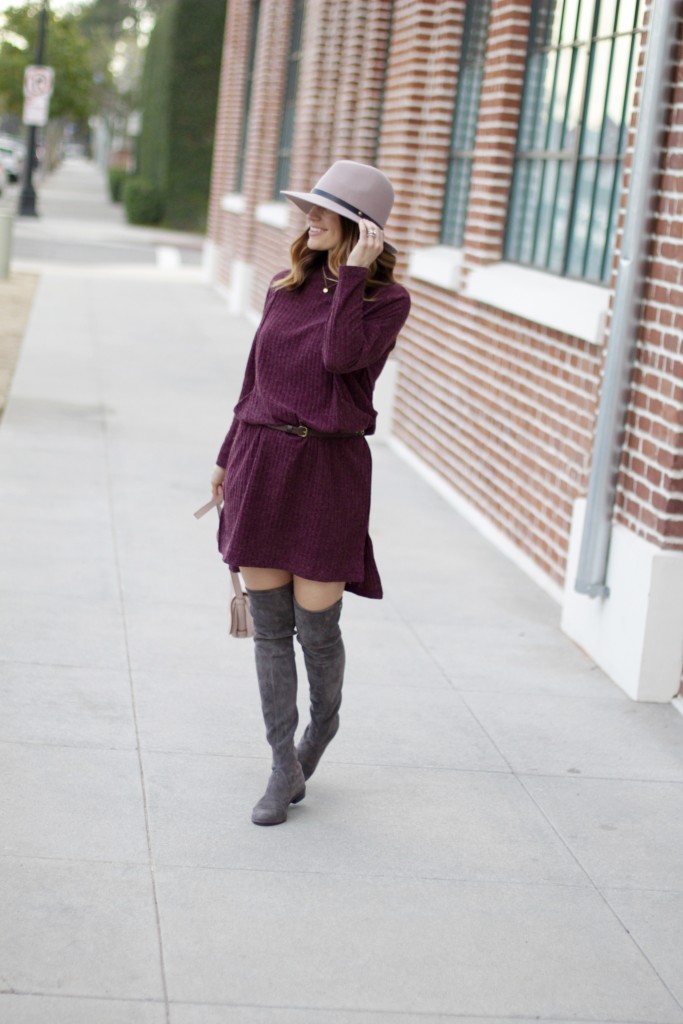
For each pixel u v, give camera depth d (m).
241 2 21.28
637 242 5.38
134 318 16.88
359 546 3.81
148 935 3.27
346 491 3.75
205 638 5.54
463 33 9.66
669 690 5.33
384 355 3.77
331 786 4.28
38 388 11.14
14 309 16.20
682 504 5.20
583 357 6.61
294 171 15.49
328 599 3.86
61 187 61.59
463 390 8.70
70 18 50.53
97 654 5.22
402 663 5.52
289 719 3.96
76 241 29.69
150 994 3.03
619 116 6.79
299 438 3.70
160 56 40.31
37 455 8.62
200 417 10.57
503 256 8.50
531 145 8.10
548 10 7.87
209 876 3.61
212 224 23.27
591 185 7.13
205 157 38.66
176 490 8.09
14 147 61.38
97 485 8.01
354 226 3.71
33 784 4.04
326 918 3.45
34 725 4.48
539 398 7.22
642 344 5.45
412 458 9.90
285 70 17.45
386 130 11.01
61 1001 2.96
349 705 4.98
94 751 4.33
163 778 4.18
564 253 7.46
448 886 3.70
